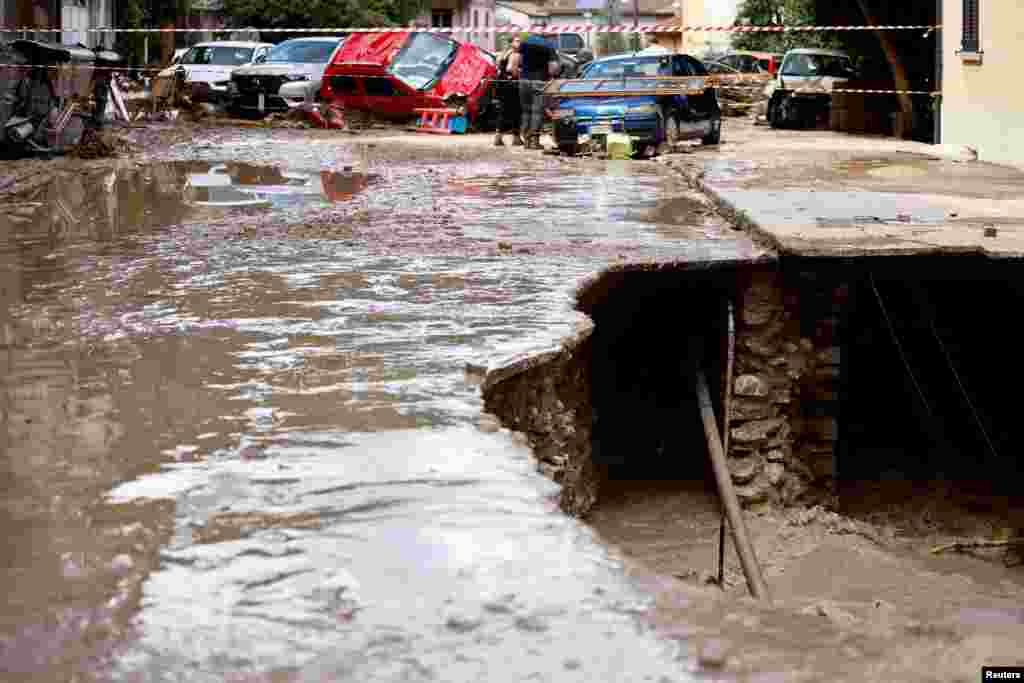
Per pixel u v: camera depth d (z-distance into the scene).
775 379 8.83
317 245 8.98
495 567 3.17
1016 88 17.28
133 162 17.92
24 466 3.99
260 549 3.29
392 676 2.61
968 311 11.80
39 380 5.11
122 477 3.88
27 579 3.08
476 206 11.73
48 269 8.01
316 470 3.93
